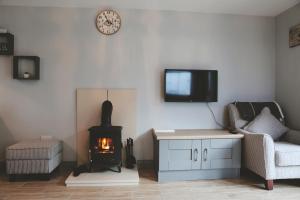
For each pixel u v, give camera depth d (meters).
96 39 3.78
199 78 3.84
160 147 3.23
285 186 3.08
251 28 4.05
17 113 3.69
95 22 3.78
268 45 4.08
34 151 3.15
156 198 2.70
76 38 3.75
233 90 4.02
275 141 3.47
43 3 3.61
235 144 3.38
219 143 3.35
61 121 3.75
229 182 3.23
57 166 3.56
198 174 3.34
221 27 3.99
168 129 3.87
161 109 3.88
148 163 3.85
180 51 3.90
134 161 3.63
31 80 3.71
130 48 3.82
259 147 3.04
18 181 3.19
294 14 3.67
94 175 3.25
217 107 3.99
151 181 3.25
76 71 3.76
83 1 3.55
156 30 3.86
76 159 3.76
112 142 3.37
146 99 3.85
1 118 3.66
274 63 4.09
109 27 3.78
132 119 3.81
